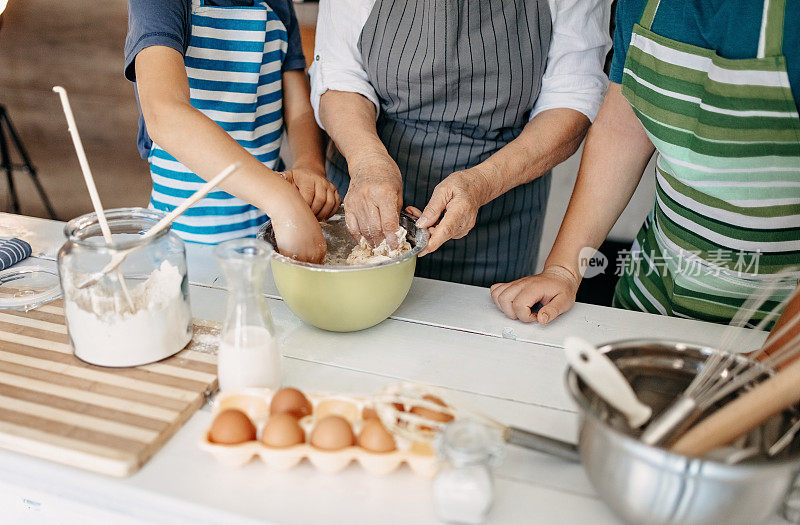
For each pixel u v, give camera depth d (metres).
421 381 0.95
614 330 1.11
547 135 1.36
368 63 1.44
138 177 3.21
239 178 1.03
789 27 0.95
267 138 1.56
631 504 0.65
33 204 3.38
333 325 1.04
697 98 1.08
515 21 1.36
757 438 0.71
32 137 3.26
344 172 1.62
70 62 3.09
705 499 0.60
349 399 0.82
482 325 1.12
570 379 0.70
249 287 0.84
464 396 0.92
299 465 0.78
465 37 1.36
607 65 1.95
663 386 0.78
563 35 1.40
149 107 1.08
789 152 1.03
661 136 1.15
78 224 0.96
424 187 1.53
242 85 1.43
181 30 1.22
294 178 1.22
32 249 1.33
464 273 1.63
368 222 1.12
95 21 2.99
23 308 1.06
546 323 1.11
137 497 0.74
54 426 0.80
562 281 1.18
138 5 1.18
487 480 0.68
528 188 1.61
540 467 0.79
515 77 1.40
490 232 1.59
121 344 0.90
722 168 1.10
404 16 1.37
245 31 1.40
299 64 1.57
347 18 1.43
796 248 1.14
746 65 0.99
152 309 0.91
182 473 0.76
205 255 1.35
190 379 0.90
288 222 1.01
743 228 1.15
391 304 1.05
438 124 1.47
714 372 0.74
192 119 1.06
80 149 0.85
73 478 0.76
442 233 1.07
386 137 1.52
